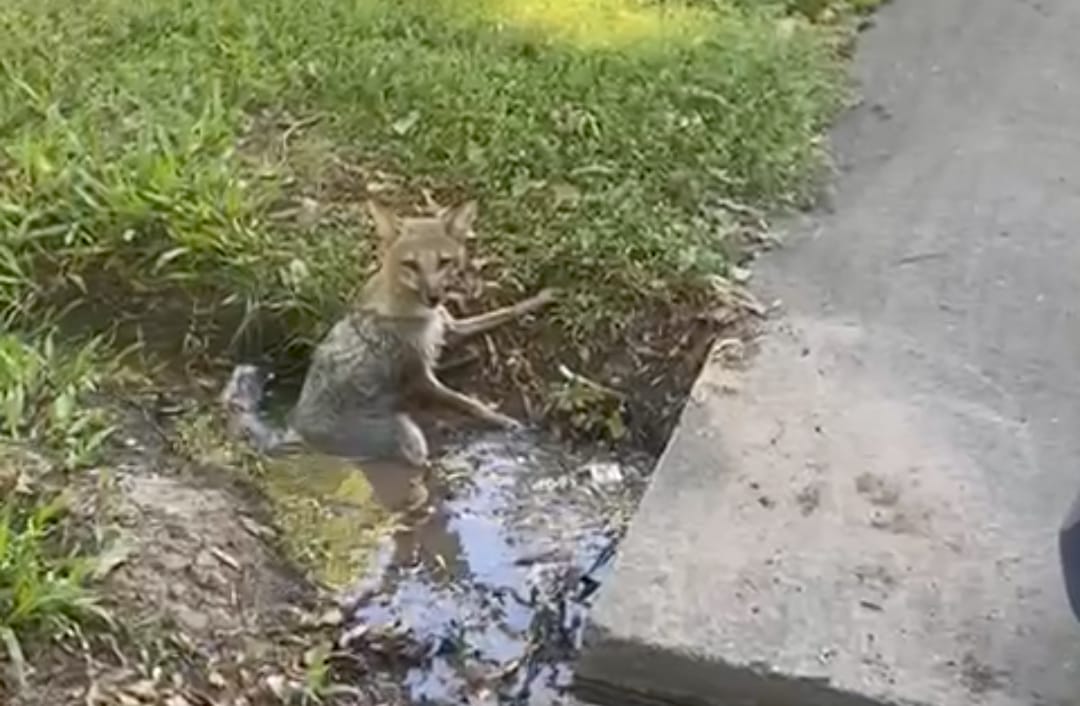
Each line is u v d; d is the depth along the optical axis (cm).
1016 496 422
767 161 541
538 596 418
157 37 583
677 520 412
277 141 538
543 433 472
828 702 371
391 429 461
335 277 486
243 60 570
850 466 429
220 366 477
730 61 588
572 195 518
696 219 516
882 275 504
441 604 412
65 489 404
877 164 559
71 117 533
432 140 539
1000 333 482
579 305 486
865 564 400
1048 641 381
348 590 410
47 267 484
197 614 385
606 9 627
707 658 376
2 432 418
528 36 602
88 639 367
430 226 469
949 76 613
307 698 375
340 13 604
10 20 584
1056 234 528
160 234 488
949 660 376
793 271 504
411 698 387
